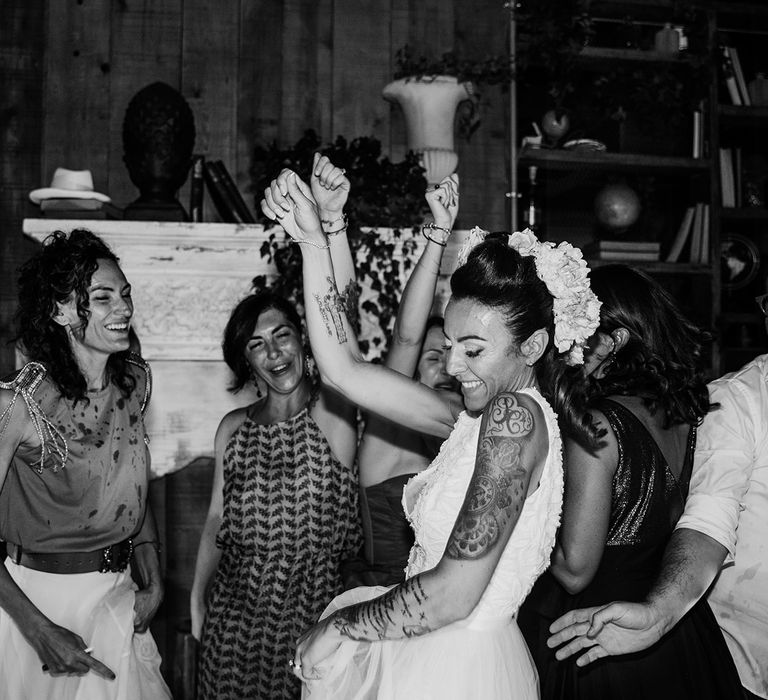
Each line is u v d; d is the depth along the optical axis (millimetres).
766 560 1987
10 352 3979
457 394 1810
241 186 4133
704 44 4270
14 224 4020
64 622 2244
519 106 4352
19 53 4066
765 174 4488
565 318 1494
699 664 1744
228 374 3600
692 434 1845
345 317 1760
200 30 4152
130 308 2314
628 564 1729
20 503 2260
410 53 4266
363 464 2566
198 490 3914
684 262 4281
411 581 1433
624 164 4242
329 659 1593
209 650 2615
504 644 1568
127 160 3730
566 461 1691
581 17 4121
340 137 3668
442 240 2100
